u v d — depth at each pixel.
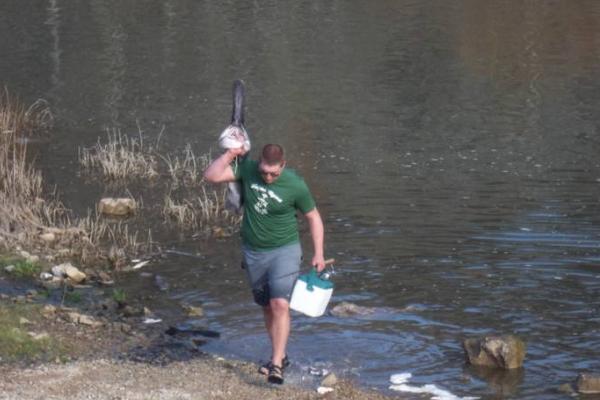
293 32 64.00
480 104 46.00
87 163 37.19
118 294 24.73
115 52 58.38
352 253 27.66
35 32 64.75
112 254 27.78
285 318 19.55
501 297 24.62
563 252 27.59
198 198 33.22
